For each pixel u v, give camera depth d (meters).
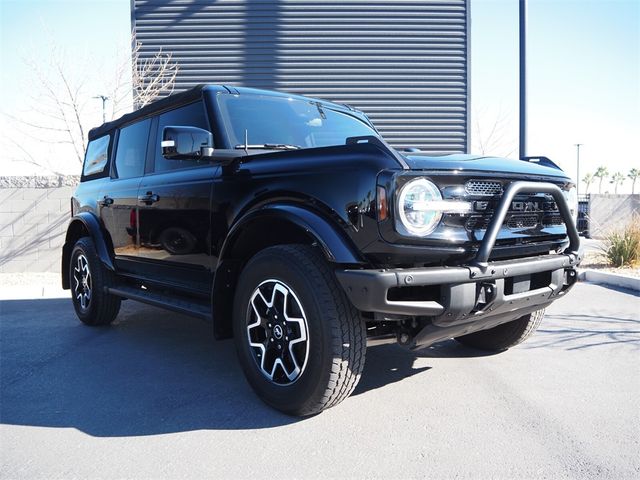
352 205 2.60
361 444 2.52
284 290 2.80
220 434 2.65
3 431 2.72
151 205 4.02
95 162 5.37
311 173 2.79
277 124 3.73
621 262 8.64
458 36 10.95
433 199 2.57
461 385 3.32
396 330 2.92
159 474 2.26
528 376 3.48
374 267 2.59
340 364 2.63
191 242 3.58
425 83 10.95
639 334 4.54
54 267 8.73
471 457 2.38
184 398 3.16
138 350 4.30
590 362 3.77
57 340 4.66
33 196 8.66
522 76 8.60
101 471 2.29
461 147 11.06
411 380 3.43
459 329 2.84
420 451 2.44
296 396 2.74
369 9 10.83
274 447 2.50
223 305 3.23
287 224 3.01
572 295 6.42
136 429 2.73
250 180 3.10
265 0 10.70
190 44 10.66
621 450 2.42
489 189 2.79
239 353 3.07
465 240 2.64
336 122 4.13
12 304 6.56
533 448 2.45
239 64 10.71
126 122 4.78
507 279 2.84
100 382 3.49
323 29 10.78
